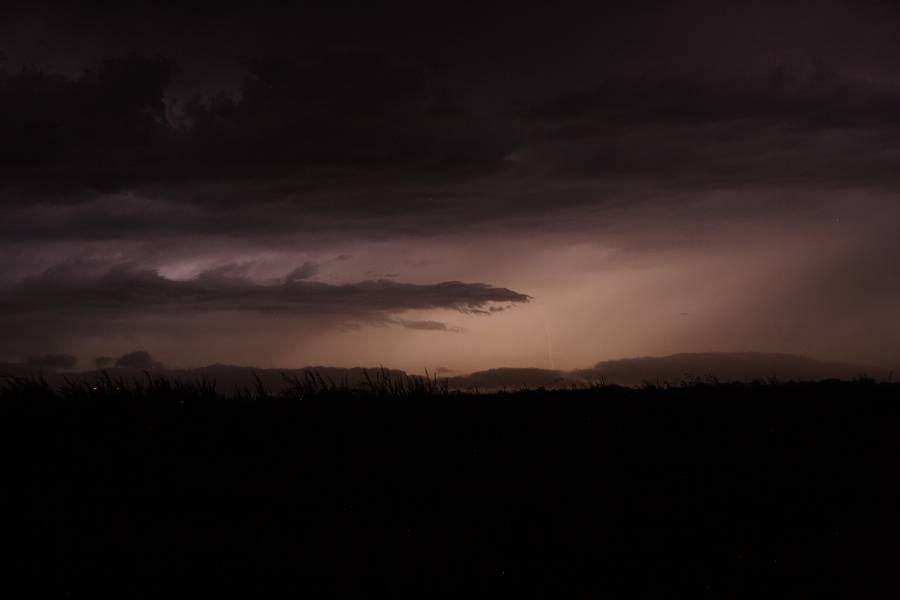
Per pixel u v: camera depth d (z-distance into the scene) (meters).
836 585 5.03
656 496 6.33
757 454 7.15
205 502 5.84
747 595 4.93
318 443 6.91
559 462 6.88
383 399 8.15
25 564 4.96
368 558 5.28
